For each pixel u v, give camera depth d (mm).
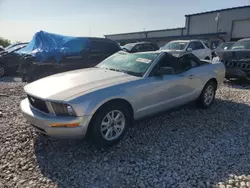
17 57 10383
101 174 2764
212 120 4535
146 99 3717
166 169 2852
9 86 7793
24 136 3715
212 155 3188
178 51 4840
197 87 4781
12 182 2596
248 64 7430
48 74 7980
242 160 3068
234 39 27688
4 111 4953
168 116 4738
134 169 2857
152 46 15406
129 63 4223
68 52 8195
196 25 31578
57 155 3188
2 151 3248
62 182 2613
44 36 8609
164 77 4008
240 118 4660
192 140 3650
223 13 28094
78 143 3518
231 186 2545
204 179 2662
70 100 2902
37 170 2838
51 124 2930
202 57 12484
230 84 8320
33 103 3293
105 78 3596
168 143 3541
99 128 3164
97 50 8898
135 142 3570
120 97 3303
